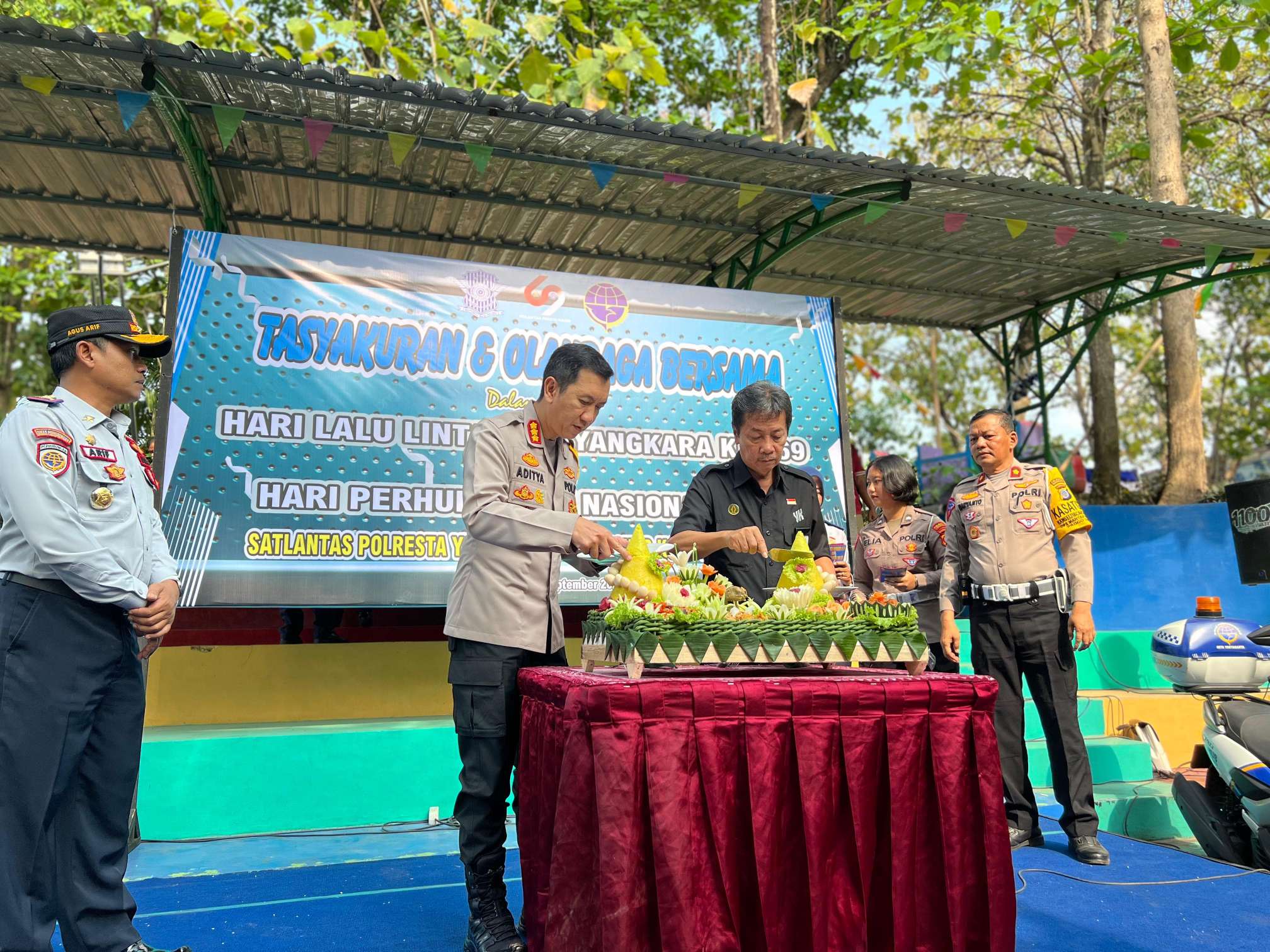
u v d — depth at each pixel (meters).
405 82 3.97
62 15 8.50
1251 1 6.95
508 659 2.78
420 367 4.99
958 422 22.83
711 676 2.40
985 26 8.17
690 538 3.03
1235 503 4.87
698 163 4.97
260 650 5.11
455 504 4.95
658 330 5.47
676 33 12.34
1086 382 18.22
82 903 2.51
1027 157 11.50
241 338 4.71
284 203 5.71
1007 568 4.16
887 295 7.31
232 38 8.06
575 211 5.73
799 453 5.64
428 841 4.24
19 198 5.48
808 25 8.66
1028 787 4.23
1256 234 5.68
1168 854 4.07
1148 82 7.70
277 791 4.46
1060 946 2.97
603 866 2.01
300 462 4.72
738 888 2.12
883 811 2.23
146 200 5.60
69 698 2.39
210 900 3.37
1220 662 4.25
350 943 2.93
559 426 2.84
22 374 16.72
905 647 2.47
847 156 4.72
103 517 2.49
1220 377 20.83
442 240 6.21
